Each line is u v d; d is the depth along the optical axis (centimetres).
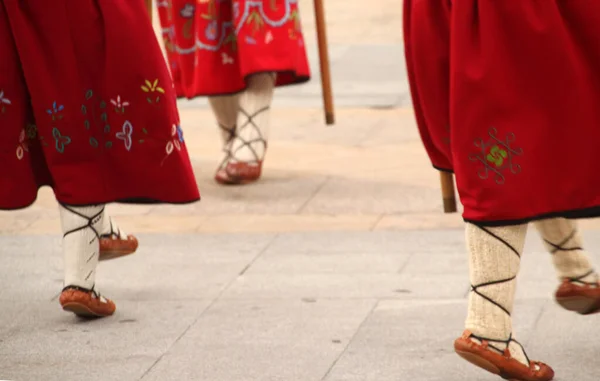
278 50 1058
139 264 885
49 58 700
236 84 1091
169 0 1104
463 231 940
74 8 696
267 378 657
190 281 841
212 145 1277
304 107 1408
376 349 696
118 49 705
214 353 700
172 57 1123
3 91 700
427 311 758
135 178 724
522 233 599
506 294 602
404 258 873
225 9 1073
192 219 1008
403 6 623
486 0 564
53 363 694
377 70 1564
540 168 574
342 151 1220
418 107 640
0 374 677
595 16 568
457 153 586
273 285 824
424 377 652
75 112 706
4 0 689
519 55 568
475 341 605
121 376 669
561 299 684
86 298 747
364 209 1015
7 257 915
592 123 576
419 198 1041
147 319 765
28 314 786
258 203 1048
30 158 725
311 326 739
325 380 650
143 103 714
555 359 671
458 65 575
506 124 573
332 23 1855
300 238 938
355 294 796
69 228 741
